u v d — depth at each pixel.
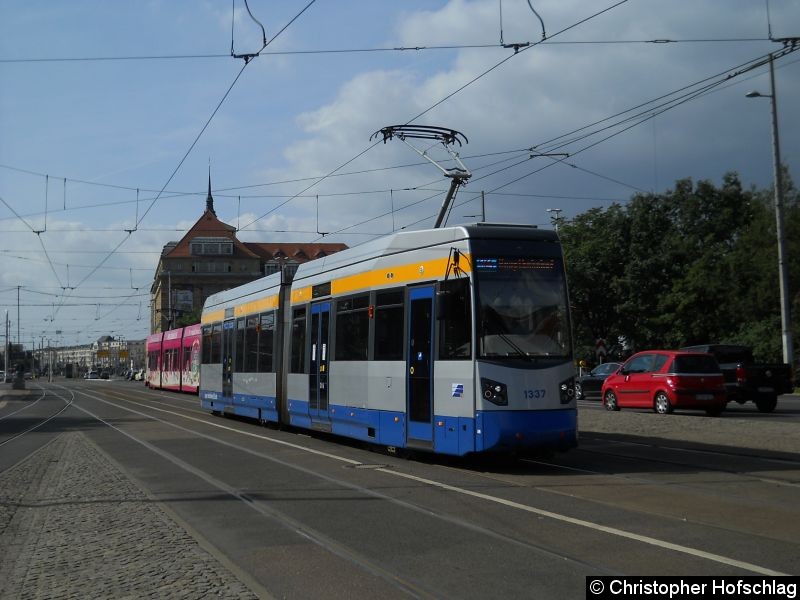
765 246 46.78
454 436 12.31
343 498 10.28
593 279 55.94
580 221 57.81
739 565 6.67
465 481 11.41
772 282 45.47
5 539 8.73
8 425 26.23
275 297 20.50
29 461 15.65
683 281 53.09
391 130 19.39
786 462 13.04
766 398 24.12
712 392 22.25
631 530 8.05
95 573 7.04
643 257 56.09
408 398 13.48
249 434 19.67
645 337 55.47
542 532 8.04
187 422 24.31
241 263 110.38
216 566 7.12
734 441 15.97
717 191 57.59
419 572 6.75
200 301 108.75
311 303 17.75
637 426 18.92
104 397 46.59
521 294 12.49
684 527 8.16
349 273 15.87
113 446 17.84
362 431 14.98
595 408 26.42
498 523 8.50
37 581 6.86
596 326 58.34
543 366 12.26
